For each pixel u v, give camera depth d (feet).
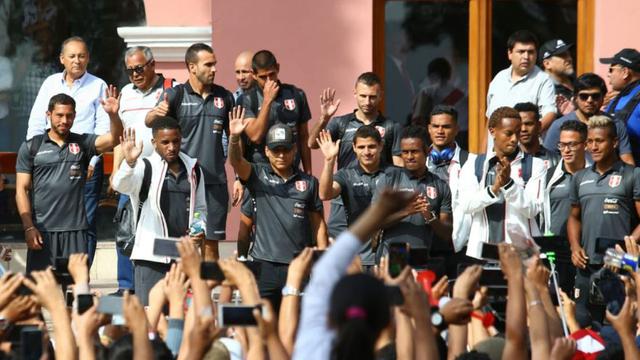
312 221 76.28
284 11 96.43
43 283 44.83
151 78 86.07
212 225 80.02
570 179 80.18
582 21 99.76
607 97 89.10
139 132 83.66
